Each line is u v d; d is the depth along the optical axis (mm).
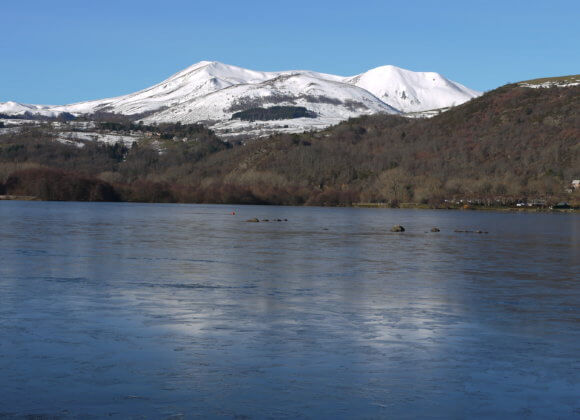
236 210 176125
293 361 18406
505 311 26312
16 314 24156
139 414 14406
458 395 15836
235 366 17859
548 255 52812
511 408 15070
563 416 14648
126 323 22891
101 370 17328
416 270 40781
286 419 14289
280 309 25984
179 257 46250
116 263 41594
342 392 15938
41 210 143375
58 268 38219
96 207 174125
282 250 53969
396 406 15102
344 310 26000
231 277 35594
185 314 24641
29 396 15375
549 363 18484
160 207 189000
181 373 17172
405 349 19844
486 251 56125
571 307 27422
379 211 189875
